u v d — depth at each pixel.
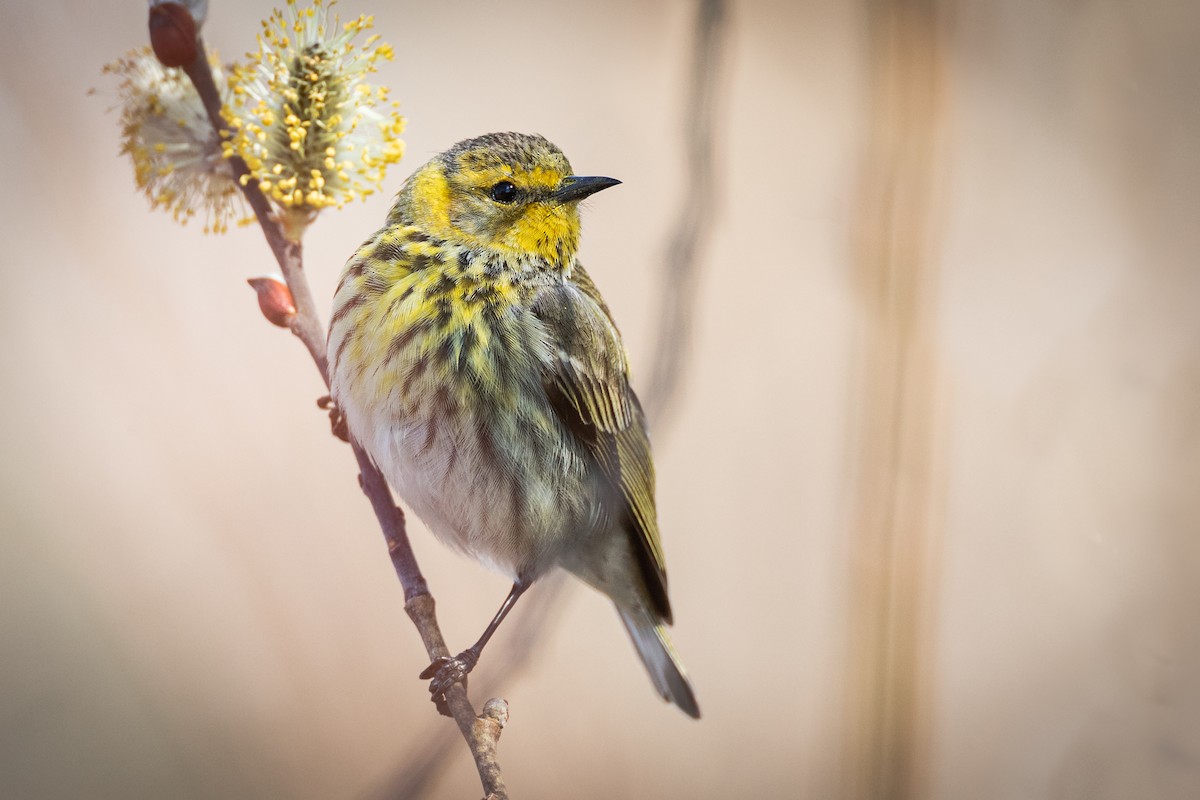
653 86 3.36
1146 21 3.35
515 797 3.29
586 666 3.32
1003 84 3.35
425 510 3.23
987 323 3.34
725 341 3.34
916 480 3.22
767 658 3.33
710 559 3.33
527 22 3.37
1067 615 3.32
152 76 3.20
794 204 3.34
